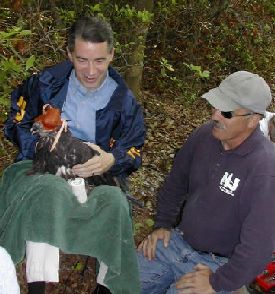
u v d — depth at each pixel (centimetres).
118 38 550
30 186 237
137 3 574
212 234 286
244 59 910
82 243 234
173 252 311
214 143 283
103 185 258
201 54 852
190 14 817
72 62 267
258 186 258
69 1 568
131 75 577
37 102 271
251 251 255
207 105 762
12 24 425
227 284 264
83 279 352
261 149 265
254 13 1008
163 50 804
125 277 256
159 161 575
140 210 473
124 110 275
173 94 761
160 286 313
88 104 271
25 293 316
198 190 291
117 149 271
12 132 276
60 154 238
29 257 232
